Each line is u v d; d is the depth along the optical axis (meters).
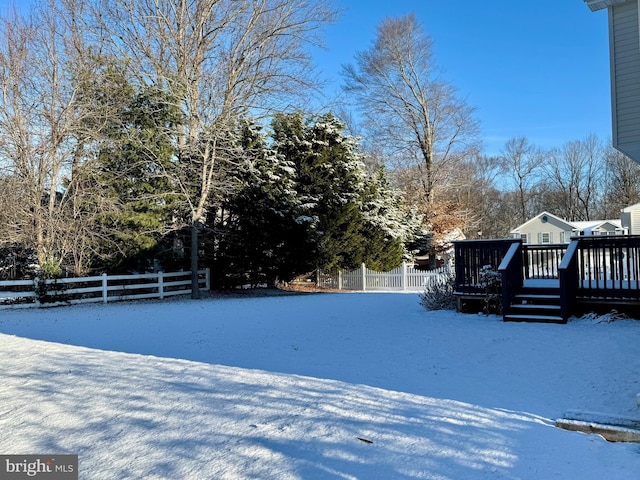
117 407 4.67
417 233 32.78
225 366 6.44
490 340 7.91
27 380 5.77
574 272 9.81
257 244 19.64
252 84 19.23
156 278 18.44
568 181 59.03
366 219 25.56
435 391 5.29
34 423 4.28
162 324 10.77
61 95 16.03
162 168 17.36
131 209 17.08
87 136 15.83
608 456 3.47
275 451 3.58
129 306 15.09
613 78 8.07
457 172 34.56
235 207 19.61
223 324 10.58
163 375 5.92
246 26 19.22
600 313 9.65
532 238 41.91
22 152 15.35
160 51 18.92
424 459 3.42
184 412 4.49
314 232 21.48
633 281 10.14
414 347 7.61
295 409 4.52
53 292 15.42
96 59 16.70
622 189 52.44
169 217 18.30
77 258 16.70
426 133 34.81
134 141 16.86
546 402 4.91
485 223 51.84
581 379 5.65
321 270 24.19
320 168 23.00
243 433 3.94
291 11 19.20
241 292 20.39
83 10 17.09
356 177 24.47
